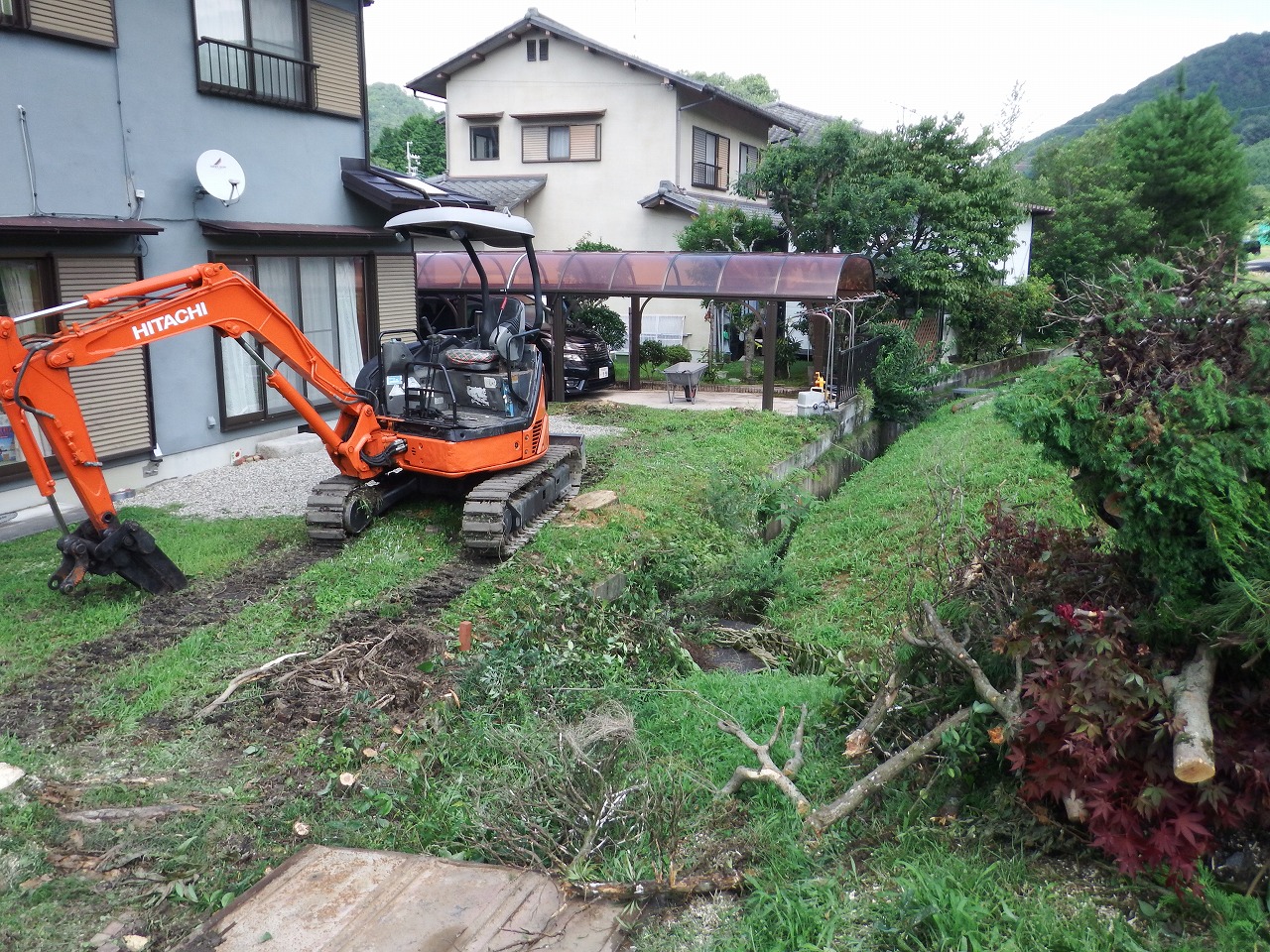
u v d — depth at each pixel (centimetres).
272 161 1233
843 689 580
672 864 430
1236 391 405
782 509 1177
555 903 409
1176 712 389
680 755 554
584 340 1911
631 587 848
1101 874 420
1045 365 455
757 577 919
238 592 760
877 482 1251
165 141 1076
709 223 2092
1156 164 3023
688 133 2411
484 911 398
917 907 388
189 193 1112
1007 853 439
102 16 988
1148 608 441
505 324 941
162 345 1096
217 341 1175
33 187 933
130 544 726
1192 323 430
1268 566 394
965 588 502
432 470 881
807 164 2011
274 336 796
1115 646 407
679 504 1074
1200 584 420
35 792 475
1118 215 2858
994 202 2155
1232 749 392
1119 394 424
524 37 2397
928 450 1351
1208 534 396
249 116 1191
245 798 482
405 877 421
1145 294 436
